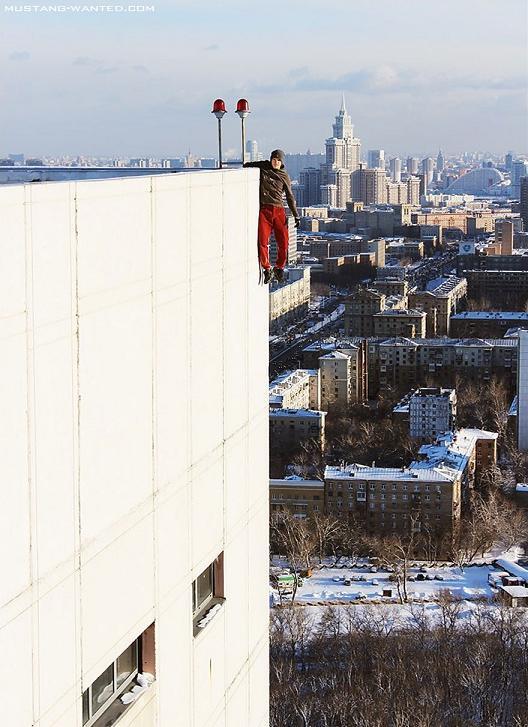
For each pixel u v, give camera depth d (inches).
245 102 1295.5
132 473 947.3
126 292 918.4
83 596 860.6
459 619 6525.6
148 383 976.3
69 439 827.4
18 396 754.8
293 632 6097.4
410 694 5113.2
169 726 1059.3
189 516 1101.7
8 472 745.6
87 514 861.8
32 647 785.6
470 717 5078.7
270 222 1318.9
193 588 1186.0
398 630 6195.9
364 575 7549.2
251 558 1338.6
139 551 970.7
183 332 1061.1
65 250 809.5
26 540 771.4
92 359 860.6
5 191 731.4
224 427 1207.6
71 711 845.2
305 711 4995.1
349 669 5354.3
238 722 1300.4
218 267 1157.7
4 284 733.3
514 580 7209.6
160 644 1028.5
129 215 918.4
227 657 1250.0
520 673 5497.1
